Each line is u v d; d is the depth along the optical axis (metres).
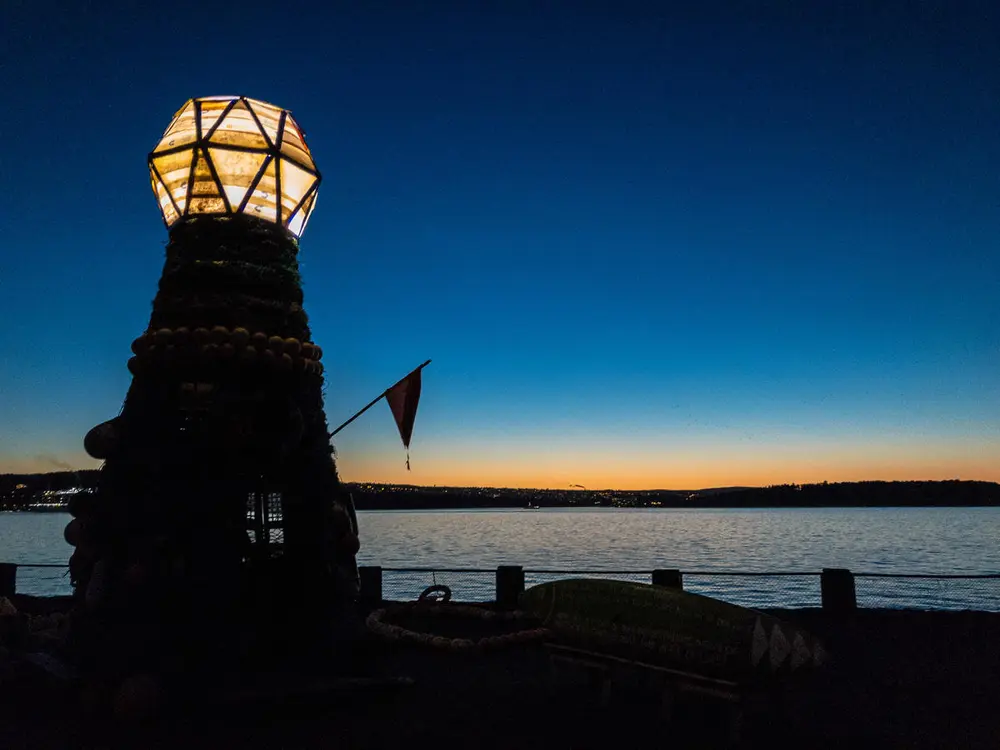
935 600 27.25
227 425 7.81
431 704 7.91
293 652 7.88
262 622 7.81
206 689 7.23
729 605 6.93
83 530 7.95
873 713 7.50
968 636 11.12
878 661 9.67
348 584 8.39
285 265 8.70
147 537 7.64
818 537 100.50
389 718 7.39
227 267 8.24
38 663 7.89
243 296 8.20
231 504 7.85
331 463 8.60
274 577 8.00
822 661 7.12
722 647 6.73
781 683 7.02
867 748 6.51
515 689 8.56
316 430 8.52
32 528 164.88
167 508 7.69
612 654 7.70
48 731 6.85
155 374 8.05
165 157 8.41
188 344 7.87
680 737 6.89
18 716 7.29
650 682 8.30
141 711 6.88
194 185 8.36
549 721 7.34
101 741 6.60
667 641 7.15
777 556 61.47
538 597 8.42
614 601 7.71
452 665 9.80
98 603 7.60
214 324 8.05
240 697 7.09
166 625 7.46
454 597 26.89
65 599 14.64
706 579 35.31
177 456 7.80
